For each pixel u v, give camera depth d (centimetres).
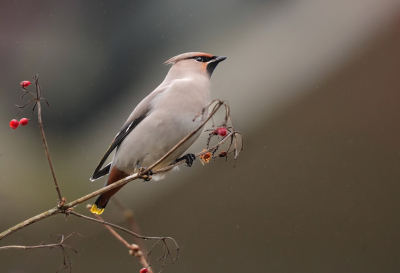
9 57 1638
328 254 1241
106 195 833
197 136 832
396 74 1182
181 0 1638
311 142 1227
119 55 1650
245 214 1250
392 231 1227
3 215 1301
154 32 1642
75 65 1650
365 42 1203
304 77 1243
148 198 1243
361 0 1248
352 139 1215
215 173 1237
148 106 834
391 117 1191
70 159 1545
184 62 902
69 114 1627
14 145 1556
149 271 572
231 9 1550
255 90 1262
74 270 1164
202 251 1237
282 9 1420
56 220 1259
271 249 1245
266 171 1237
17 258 1198
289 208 1248
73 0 1662
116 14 1669
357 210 1234
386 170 1217
